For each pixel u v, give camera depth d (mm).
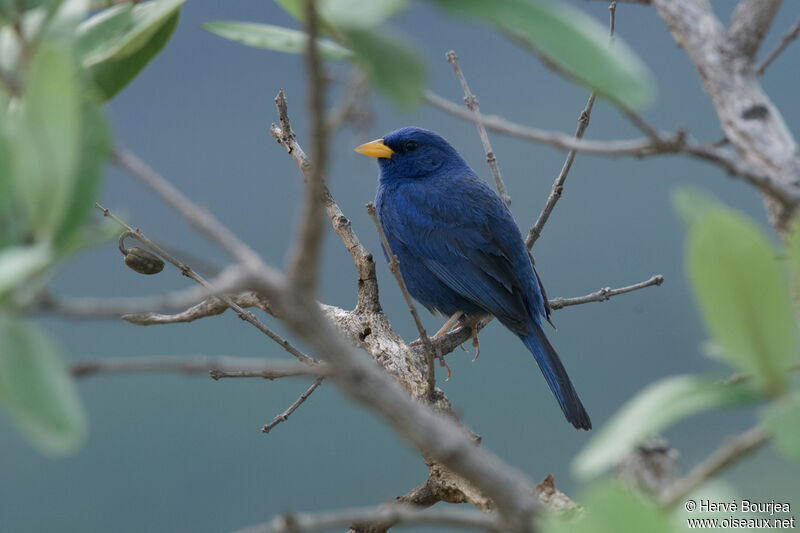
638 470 4297
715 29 5539
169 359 4141
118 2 5992
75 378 3994
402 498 9844
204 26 5133
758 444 3684
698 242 3838
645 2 5848
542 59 4043
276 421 10781
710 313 3871
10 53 4734
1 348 3666
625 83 3729
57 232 3846
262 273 3945
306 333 3965
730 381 3951
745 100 5328
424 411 4102
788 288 4188
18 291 3723
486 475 4078
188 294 3811
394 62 3838
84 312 3746
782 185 4906
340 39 4824
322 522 4246
